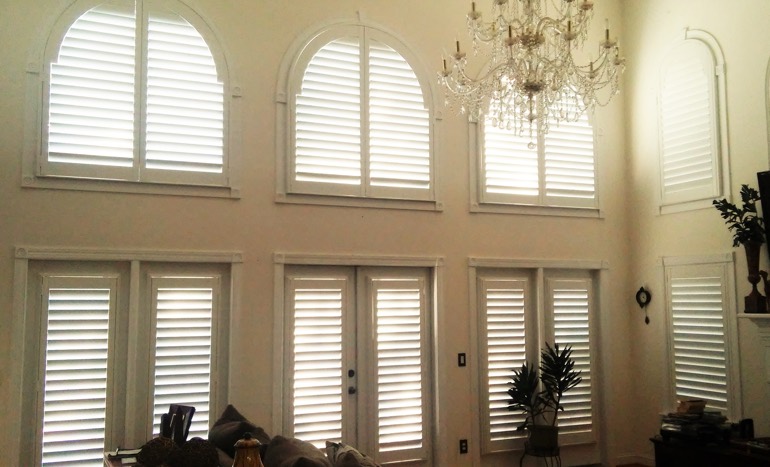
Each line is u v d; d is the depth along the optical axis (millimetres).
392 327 5430
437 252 5590
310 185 5188
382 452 5273
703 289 5551
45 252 4402
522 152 6008
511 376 5668
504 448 5668
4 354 4273
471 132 5812
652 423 5996
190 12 4938
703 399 5309
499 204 5852
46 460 4340
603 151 6355
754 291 4938
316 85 5297
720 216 5430
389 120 5539
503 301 5836
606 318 6164
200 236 4836
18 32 4477
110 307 4586
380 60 5539
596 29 6418
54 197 4473
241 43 5086
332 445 3717
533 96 3988
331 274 5309
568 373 5668
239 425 3799
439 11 5812
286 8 5254
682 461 5027
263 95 5121
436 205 5613
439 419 5426
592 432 6035
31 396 4355
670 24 5996
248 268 4949
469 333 5637
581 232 6180
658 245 6035
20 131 4426
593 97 4066
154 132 4770
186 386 4746
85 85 4617
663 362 5895
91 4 4660
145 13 4805
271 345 4965
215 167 4930
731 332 5273
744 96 5281
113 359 4562
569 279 6145
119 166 4652
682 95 5832
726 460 4691
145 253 4656
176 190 4801
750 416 5094
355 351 5324
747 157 5234
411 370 5457
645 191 6203
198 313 4820
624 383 6180
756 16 5211
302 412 5055
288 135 5145
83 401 4465
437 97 5707
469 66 5879
